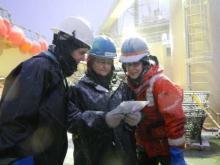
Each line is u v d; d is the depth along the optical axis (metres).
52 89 1.76
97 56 2.21
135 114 2.03
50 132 1.74
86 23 2.00
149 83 2.48
